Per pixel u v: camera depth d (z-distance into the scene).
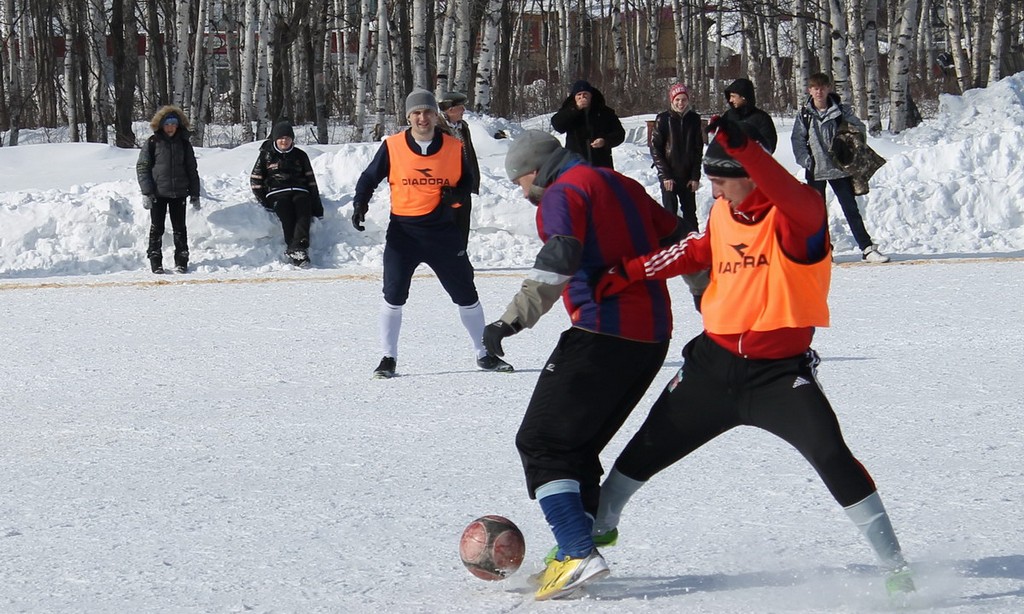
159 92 55.31
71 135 53.53
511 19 55.16
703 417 6.46
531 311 6.29
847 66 37.78
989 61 52.41
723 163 6.13
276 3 47.09
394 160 13.18
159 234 22.50
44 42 60.03
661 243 6.87
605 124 19.50
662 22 74.31
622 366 6.50
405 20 50.41
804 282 6.15
